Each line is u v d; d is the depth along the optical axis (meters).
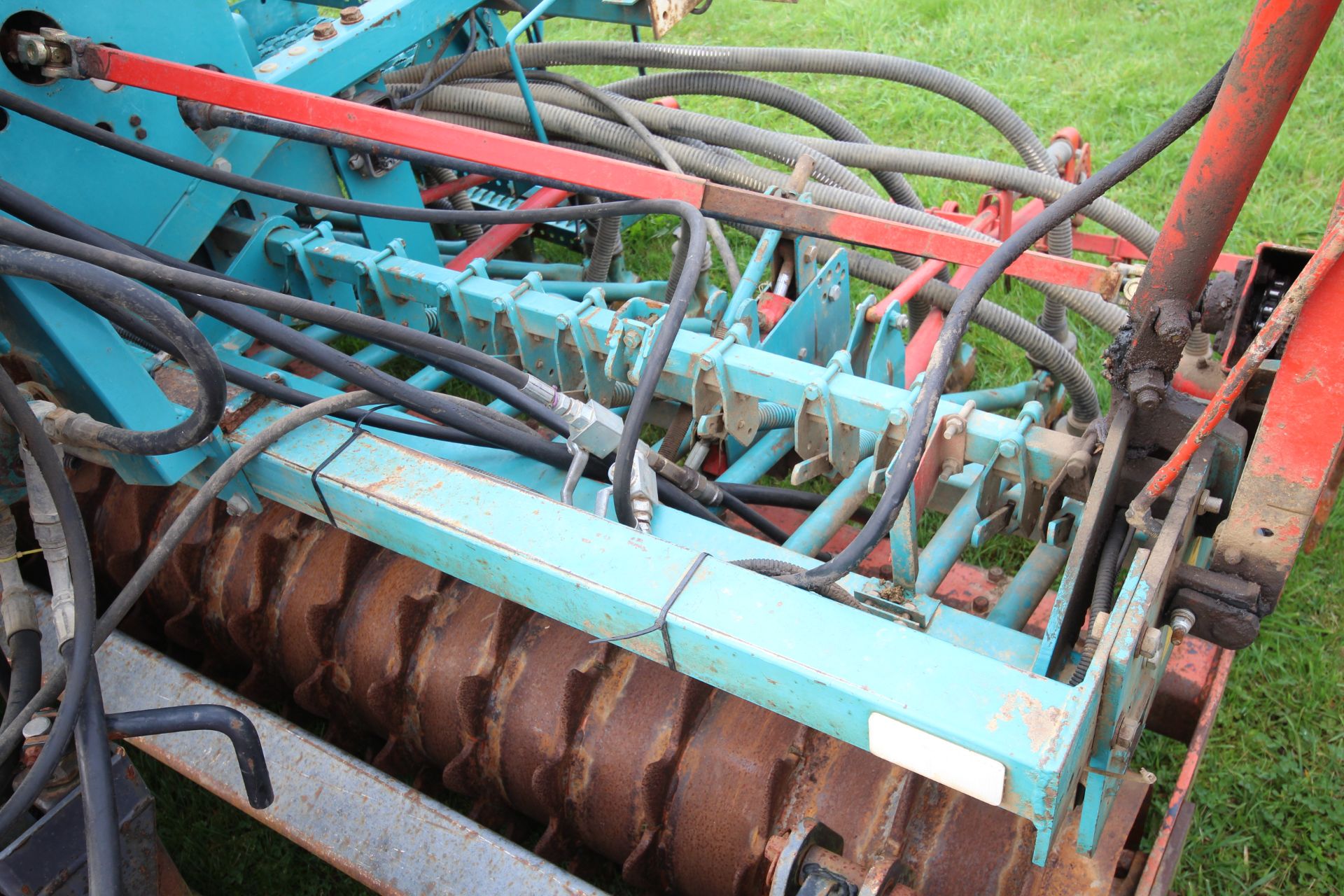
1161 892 1.70
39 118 1.99
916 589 1.75
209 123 2.30
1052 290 2.96
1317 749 2.54
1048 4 6.18
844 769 1.71
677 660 1.51
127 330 1.72
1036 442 1.71
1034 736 1.25
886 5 6.29
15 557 1.67
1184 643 2.04
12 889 1.45
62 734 1.37
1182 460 1.38
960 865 1.61
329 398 1.84
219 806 2.49
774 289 2.76
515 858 1.80
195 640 2.39
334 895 2.34
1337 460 1.58
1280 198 4.45
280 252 2.59
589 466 1.95
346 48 2.68
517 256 4.02
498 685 1.98
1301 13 1.19
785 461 2.86
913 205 3.34
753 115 5.41
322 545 2.20
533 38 3.66
